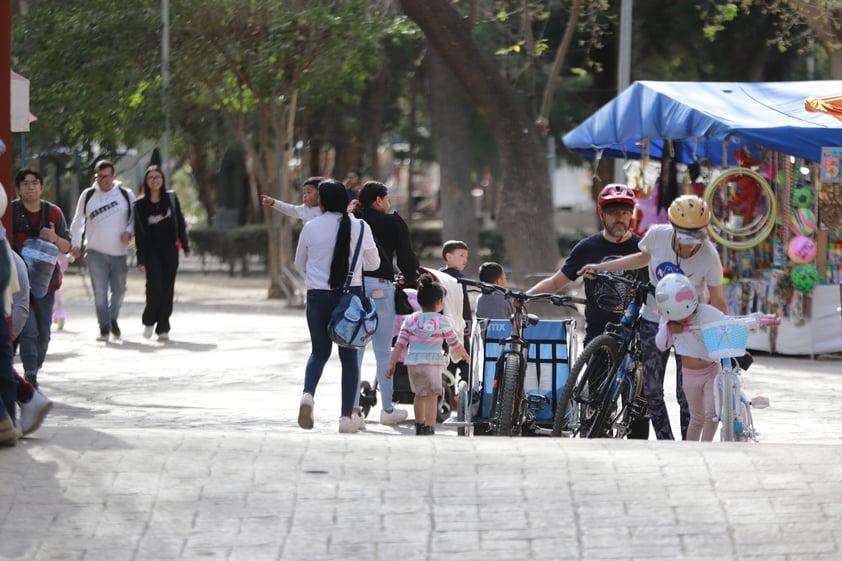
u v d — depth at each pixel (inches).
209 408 1011.3
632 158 1769.2
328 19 2101.4
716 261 761.6
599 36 2330.2
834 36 1806.1
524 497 577.0
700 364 750.5
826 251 1462.8
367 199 944.9
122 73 2217.0
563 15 2529.5
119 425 908.0
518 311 819.4
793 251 1437.0
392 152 4030.5
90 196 1505.9
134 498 568.4
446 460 627.8
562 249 3567.9
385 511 558.9
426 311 883.4
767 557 517.3
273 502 566.9
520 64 2461.9
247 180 3880.4
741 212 1471.5
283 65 2162.9
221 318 1882.4
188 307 2110.0
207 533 533.3
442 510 560.7
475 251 2228.1
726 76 2647.6
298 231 3159.5
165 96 2197.3
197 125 2682.1
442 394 966.4
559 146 2979.8
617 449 655.8
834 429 941.8
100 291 1505.9
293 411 1001.5
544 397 829.8
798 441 887.1
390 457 631.8
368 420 998.4
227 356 1376.7
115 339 1534.2
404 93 3235.7
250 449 644.1
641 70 2687.0
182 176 5201.8
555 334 861.2
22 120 1050.7
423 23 1625.2
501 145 1657.2
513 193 1659.7
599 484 594.9
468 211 2204.7
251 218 3764.8
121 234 1505.9
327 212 890.1
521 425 816.9
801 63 2701.8
